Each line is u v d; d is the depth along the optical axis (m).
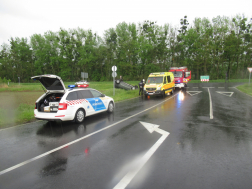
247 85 27.05
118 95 18.33
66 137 5.89
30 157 4.39
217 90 23.27
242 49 52.25
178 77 24.89
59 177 3.45
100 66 65.31
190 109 10.80
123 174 3.52
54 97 7.85
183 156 4.30
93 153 4.57
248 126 7.02
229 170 3.62
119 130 6.60
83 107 7.90
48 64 67.00
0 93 22.48
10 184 3.23
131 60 60.09
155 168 3.73
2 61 67.38
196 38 54.66
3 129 6.92
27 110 10.30
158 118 8.54
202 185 3.11
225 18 51.34
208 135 5.90
